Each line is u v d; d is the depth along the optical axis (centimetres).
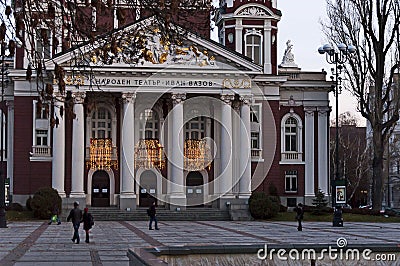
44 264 2442
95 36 1395
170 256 1964
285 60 7088
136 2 1411
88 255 2769
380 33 5581
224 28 6550
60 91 1284
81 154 5825
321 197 5859
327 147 6706
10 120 6253
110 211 5684
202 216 5669
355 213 5841
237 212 5666
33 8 1334
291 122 6719
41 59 1344
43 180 6050
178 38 1465
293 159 6650
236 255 2027
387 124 5728
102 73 5741
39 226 4778
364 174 9325
